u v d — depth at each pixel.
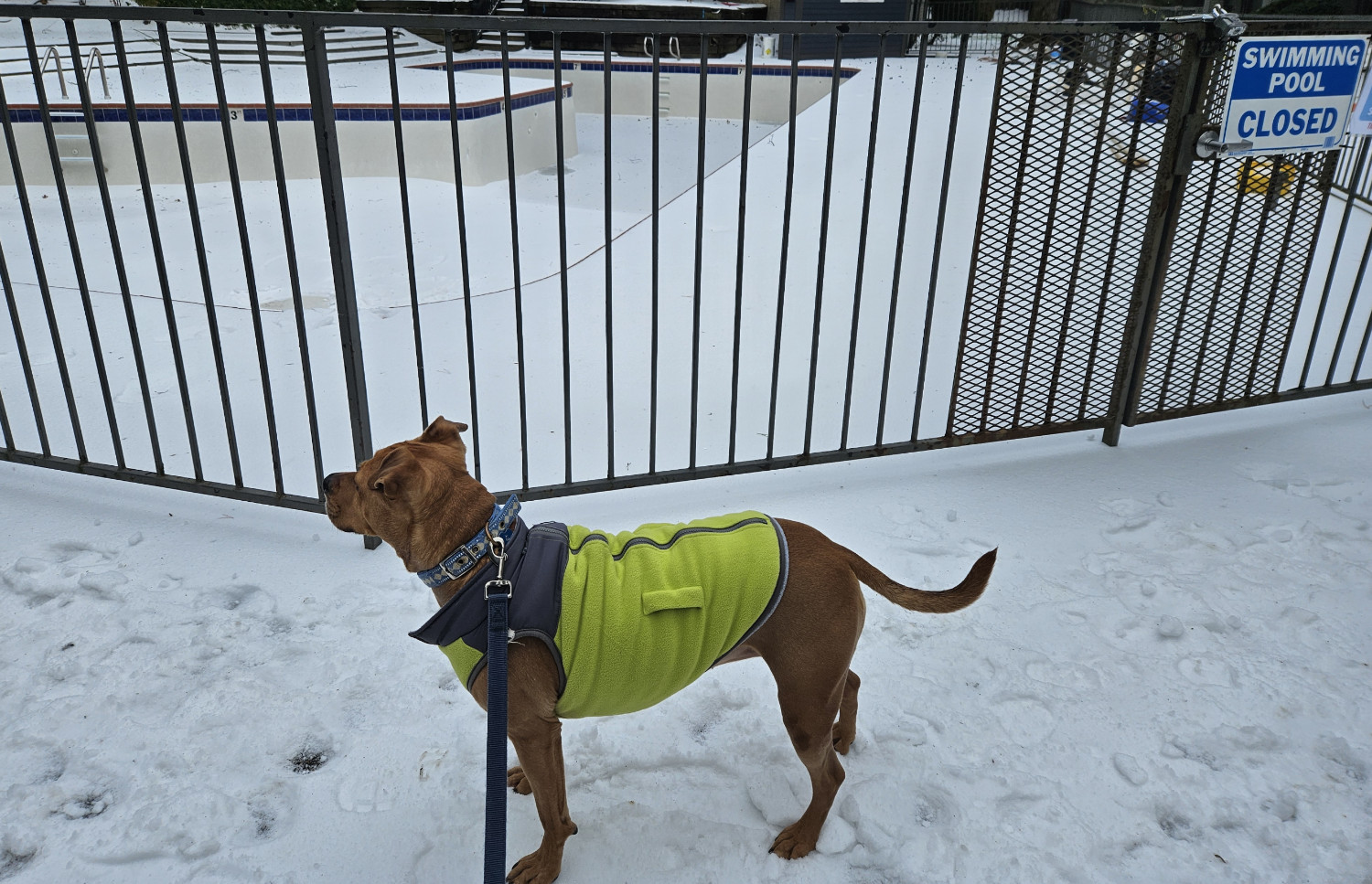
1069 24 3.37
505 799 1.78
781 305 3.54
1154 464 4.11
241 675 2.77
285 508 3.66
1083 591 3.23
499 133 11.31
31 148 10.26
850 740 2.52
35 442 4.06
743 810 2.41
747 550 2.01
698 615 1.95
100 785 2.41
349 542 3.46
